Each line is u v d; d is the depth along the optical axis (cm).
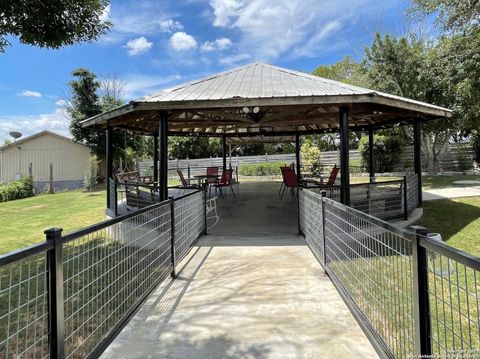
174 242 382
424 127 1393
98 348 212
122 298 268
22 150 2155
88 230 205
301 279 358
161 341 239
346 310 283
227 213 781
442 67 1239
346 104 517
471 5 976
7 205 1386
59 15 415
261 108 599
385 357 199
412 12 1178
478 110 1184
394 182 625
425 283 158
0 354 257
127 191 811
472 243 570
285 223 660
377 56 1428
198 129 1226
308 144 2038
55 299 169
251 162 2086
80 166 2161
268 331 251
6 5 372
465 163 1592
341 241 315
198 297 318
